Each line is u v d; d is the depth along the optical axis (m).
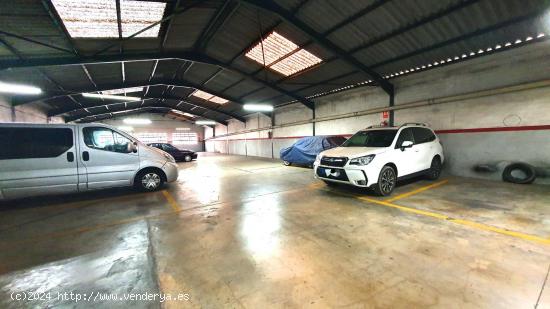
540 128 5.49
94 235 3.47
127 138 5.82
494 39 5.32
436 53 6.30
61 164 5.08
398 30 5.79
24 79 7.97
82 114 18.28
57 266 2.63
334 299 1.98
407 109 8.14
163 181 6.45
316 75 9.16
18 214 4.48
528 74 5.54
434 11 5.02
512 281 2.13
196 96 16.64
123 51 7.50
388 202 4.66
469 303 1.88
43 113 13.06
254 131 18.33
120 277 2.39
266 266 2.52
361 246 2.91
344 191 5.68
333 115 11.13
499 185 5.70
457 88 6.82
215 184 7.15
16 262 2.74
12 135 4.80
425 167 6.07
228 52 8.72
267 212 4.34
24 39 5.60
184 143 28.52
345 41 6.67
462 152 6.86
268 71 9.69
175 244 3.12
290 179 7.68
